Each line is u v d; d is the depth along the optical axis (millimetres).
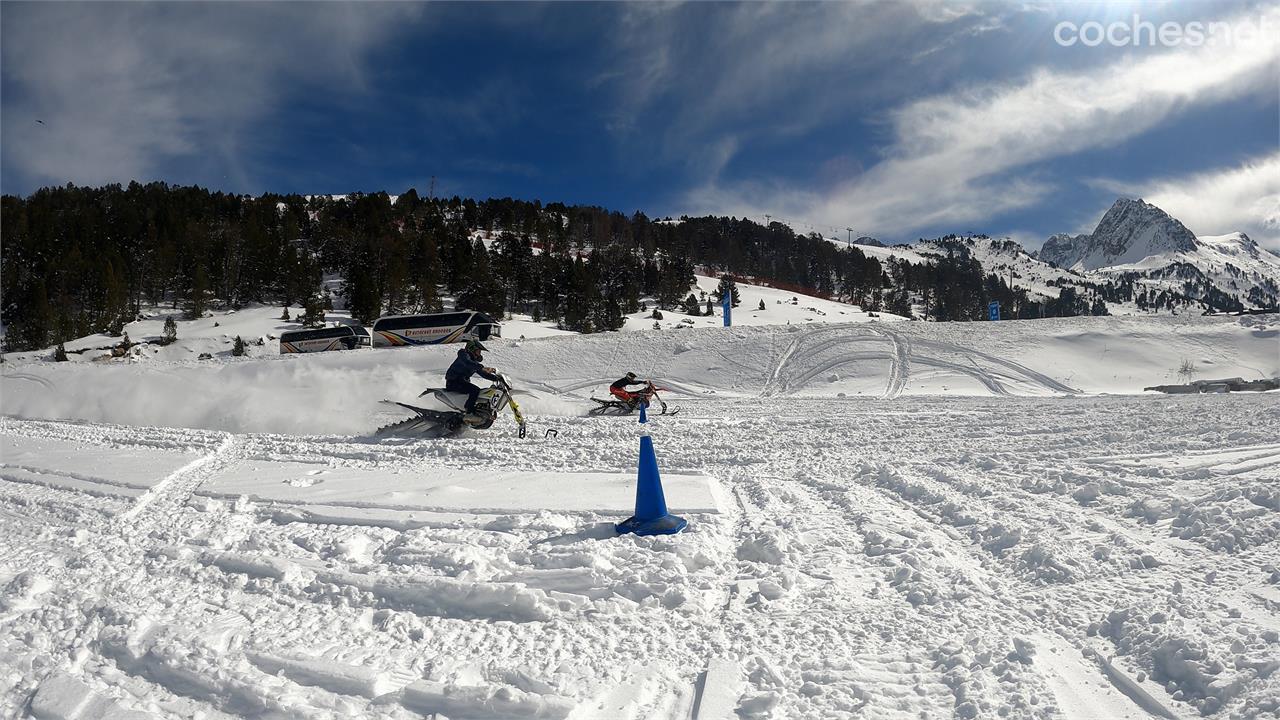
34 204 114812
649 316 87250
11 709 2855
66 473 7516
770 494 6348
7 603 3818
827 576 4156
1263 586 3611
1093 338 31375
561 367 33312
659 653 3240
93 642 3393
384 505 5887
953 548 4652
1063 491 5867
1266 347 29344
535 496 6156
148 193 126500
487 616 3664
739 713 2715
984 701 2717
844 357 31406
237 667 3062
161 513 5895
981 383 28047
